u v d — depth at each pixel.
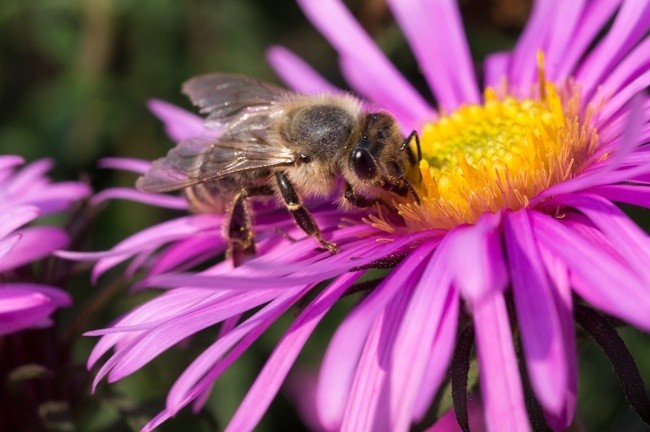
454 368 0.11
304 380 0.15
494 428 0.10
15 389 0.12
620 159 0.11
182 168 0.12
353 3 0.15
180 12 0.16
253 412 0.11
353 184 0.12
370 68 0.14
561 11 0.13
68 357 0.13
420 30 0.14
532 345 0.10
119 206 0.15
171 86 0.16
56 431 0.12
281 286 0.11
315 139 0.12
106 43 0.15
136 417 0.12
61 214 0.15
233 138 0.12
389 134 0.12
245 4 0.16
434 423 0.11
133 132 0.16
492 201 0.12
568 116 0.12
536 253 0.11
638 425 0.12
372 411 0.11
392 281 0.11
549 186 0.12
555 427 0.11
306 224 0.12
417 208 0.12
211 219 0.13
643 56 0.12
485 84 0.14
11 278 0.12
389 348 0.11
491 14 0.15
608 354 0.11
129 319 0.12
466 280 0.10
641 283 0.10
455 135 0.12
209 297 0.11
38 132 0.16
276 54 0.14
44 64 0.16
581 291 0.11
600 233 0.11
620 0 0.13
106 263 0.13
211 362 0.11
